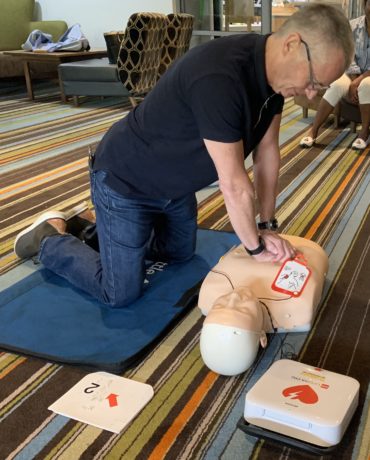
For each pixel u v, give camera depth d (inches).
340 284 73.9
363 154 134.6
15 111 204.1
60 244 74.3
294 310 61.6
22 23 258.5
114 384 55.3
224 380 55.7
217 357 54.1
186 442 48.0
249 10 225.1
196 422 50.3
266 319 61.1
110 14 256.5
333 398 48.3
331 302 69.6
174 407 52.2
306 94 50.3
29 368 58.6
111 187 63.4
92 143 154.5
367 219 95.4
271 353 59.6
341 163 128.2
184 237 76.9
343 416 45.9
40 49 224.8
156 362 59.0
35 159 140.1
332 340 61.7
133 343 61.4
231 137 50.2
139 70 168.2
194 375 56.7
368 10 139.2
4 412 52.3
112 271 66.6
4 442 48.8
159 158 59.9
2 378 57.2
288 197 107.3
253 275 63.1
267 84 50.5
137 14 157.6
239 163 51.9
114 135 63.5
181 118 55.2
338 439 45.4
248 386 54.7
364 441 47.3
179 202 72.1
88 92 207.2
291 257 64.3
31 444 48.4
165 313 67.2
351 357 58.7
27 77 224.4
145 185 62.9
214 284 64.2
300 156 135.0
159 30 168.7
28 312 68.4
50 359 59.0
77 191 114.9
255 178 66.6
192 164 59.3
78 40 225.8
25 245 79.9
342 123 167.8
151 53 169.9
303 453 46.3
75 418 50.9
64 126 177.2
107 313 67.8
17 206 107.0
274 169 65.0
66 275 73.9
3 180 123.7
